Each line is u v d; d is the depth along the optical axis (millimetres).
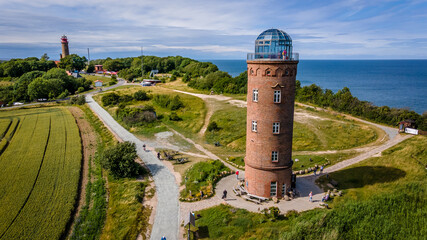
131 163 44031
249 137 33531
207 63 178750
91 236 29250
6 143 58406
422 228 27781
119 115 80625
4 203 35062
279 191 33656
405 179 38125
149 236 28688
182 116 80312
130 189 38375
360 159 47062
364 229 27609
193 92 119125
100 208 34656
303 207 32000
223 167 45062
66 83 131750
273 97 30516
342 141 56625
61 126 72750
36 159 49750
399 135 59125
